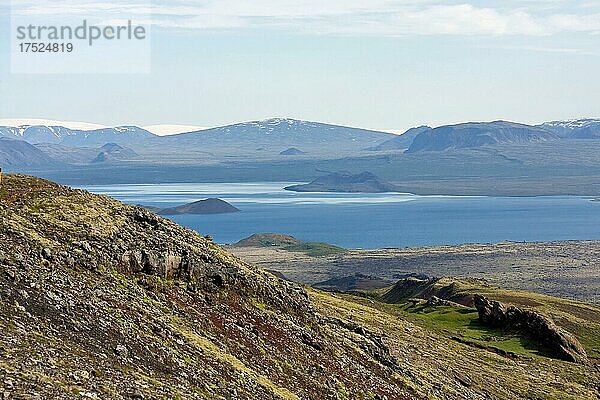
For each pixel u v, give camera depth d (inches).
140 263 1929.1
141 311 1708.9
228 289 2128.4
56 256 1715.1
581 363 4148.6
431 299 5777.6
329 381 1987.0
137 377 1370.6
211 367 1640.0
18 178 2132.1
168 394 1349.7
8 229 1723.7
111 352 1456.7
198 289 2037.4
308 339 2183.8
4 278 1512.1
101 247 1878.7
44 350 1306.6
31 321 1413.6
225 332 1895.9
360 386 2096.5
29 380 1149.7
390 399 2135.8
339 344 2348.7
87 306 1581.0
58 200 2044.8
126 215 2162.9
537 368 3789.4
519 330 4579.2
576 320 5629.9
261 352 1915.6
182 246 2130.9
